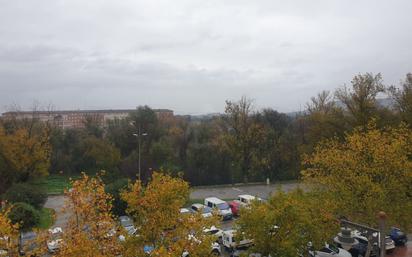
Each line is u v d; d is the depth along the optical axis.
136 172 59.28
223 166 63.09
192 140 71.12
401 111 48.75
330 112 55.25
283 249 20.41
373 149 25.91
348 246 20.81
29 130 58.03
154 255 16.67
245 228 21.58
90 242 16.19
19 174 53.12
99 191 17.44
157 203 19.12
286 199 21.77
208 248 18.77
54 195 53.81
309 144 55.31
